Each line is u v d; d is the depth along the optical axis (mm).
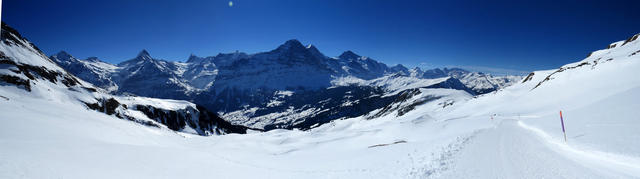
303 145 65938
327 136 79438
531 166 15492
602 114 28234
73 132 35969
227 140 85375
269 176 20453
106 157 19922
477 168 16031
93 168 16656
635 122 21281
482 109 100188
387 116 197125
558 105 69938
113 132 50781
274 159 34781
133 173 17453
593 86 72625
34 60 140000
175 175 18672
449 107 133125
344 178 18938
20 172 12711
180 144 73250
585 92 70812
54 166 14914
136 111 143000
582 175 13281
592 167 14648
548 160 16656
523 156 18188
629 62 76688
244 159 33875
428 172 16516
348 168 22547
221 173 20531
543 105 75875
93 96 111438
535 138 26750
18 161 14000
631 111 24625
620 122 22984
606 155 16844
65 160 16891
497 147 22156
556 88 88500
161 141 66812
